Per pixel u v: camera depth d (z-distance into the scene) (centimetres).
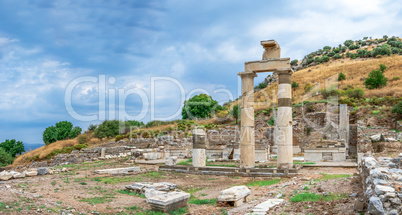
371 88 6531
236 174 2062
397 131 3653
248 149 2122
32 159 4184
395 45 11769
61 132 6066
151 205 1140
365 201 874
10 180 1797
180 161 2856
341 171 2020
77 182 1750
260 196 1368
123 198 1349
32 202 1104
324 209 957
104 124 5450
